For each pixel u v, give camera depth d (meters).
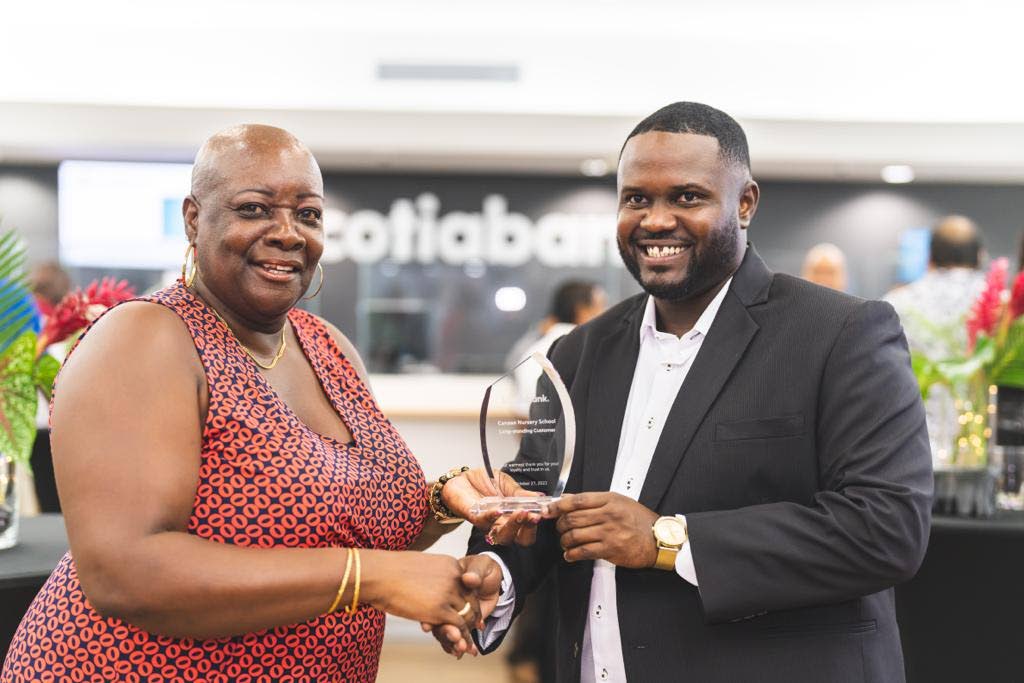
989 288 2.67
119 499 1.36
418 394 8.05
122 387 1.40
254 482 1.46
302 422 1.64
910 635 2.43
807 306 1.71
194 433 1.44
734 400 1.68
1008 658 2.37
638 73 7.27
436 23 7.06
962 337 2.72
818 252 6.20
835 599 1.58
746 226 1.79
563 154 7.39
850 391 1.62
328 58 7.19
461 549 4.04
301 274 1.57
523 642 3.59
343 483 1.54
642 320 1.85
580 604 1.76
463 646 1.51
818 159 7.39
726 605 1.56
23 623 1.54
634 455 1.75
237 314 1.58
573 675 1.75
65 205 8.09
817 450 1.66
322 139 7.21
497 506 1.69
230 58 7.16
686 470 1.67
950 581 2.40
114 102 7.10
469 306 8.50
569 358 1.94
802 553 1.55
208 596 1.35
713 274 1.72
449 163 7.96
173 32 7.11
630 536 1.58
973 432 2.64
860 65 7.28
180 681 1.43
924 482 1.61
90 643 1.43
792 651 1.62
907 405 1.63
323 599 1.40
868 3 6.47
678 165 1.67
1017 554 2.36
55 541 2.42
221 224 1.52
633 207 1.73
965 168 7.70
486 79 7.24
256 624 1.38
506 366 8.48
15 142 7.12
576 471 1.81
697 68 7.27
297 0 6.58
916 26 6.91
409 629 4.30
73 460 1.38
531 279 8.52
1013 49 7.22
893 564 1.55
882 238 8.52
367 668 1.64
